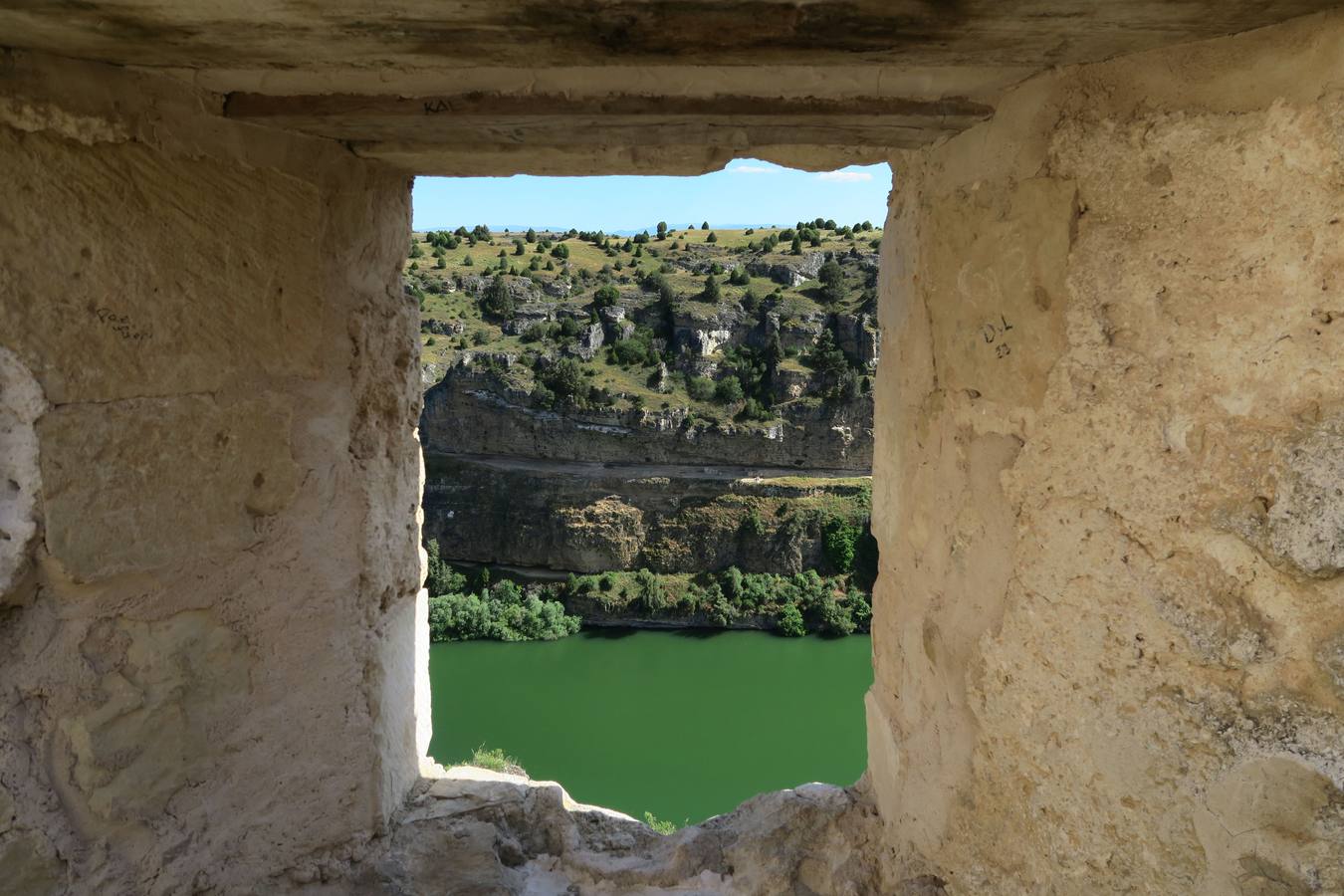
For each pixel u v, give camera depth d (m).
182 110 1.56
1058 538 1.50
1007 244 1.57
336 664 1.98
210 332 1.65
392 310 2.14
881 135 1.76
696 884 2.24
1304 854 1.23
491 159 1.94
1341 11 1.13
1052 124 1.46
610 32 1.22
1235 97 1.25
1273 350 1.22
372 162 1.97
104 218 1.47
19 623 1.49
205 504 1.68
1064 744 1.52
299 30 1.22
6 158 1.36
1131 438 1.38
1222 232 1.27
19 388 1.41
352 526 1.99
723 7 1.13
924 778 1.94
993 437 1.65
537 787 2.44
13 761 1.50
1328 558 1.18
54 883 1.55
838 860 2.20
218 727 1.77
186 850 1.74
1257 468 1.25
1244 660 1.27
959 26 1.21
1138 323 1.37
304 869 1.97
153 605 1.63
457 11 1.14
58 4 1.13
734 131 1.71
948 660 1.82
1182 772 1.35
